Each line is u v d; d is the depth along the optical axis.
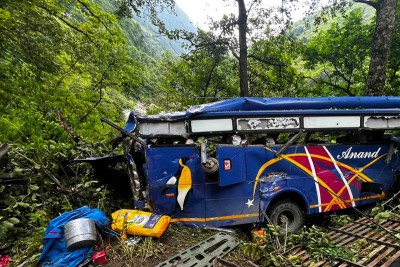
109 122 4.70
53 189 6.16
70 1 13.26
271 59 17.09
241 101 5.29
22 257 4.55
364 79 17.00
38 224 5.45
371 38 15.72
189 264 3.94
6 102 9.63
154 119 4.99
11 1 8.48
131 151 5.49
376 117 5.86
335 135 7.01
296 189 5.57
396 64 15.19
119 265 4.09
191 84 19.62
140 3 15.13
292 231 5.62
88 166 6.85
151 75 43.78
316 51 17.52
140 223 4.65
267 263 4.02
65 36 10.93
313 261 3.99
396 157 6.61
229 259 4.12
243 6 14.62
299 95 18.19
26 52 9.07
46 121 10.35
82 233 4.21
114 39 14.64
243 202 5.25
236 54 16.55
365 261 3.88
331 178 5.90
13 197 5.47
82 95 15.18
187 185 5.07
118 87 16.75
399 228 4.81
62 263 4.07
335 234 4.87
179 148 5.06
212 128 5.12
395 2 10.45
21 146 7.13
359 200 6.20
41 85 11.45
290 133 5.77
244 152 5.23
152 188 4.93
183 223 5.10
